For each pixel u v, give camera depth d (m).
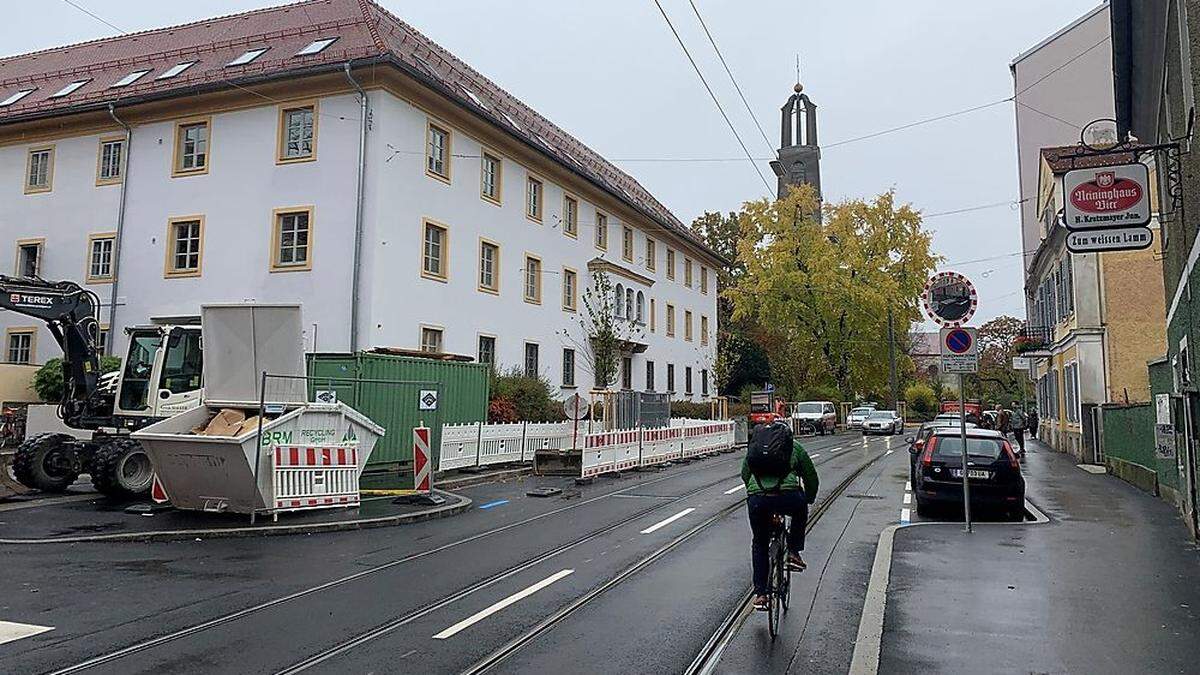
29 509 14.00
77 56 34.62
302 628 7.05
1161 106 14.63
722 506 15.69
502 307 30.48
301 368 14.17
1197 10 9.41
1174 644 6.73
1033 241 46.16
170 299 26.52
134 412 16.48
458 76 32.28
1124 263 26.73
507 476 21.58
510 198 31.30
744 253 53.06
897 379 60.44
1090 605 7.95
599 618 7.51
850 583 9.03
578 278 36.22
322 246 24.81
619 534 12.37
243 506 13.07
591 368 36.91
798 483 7.09
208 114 26.67
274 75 25.06
